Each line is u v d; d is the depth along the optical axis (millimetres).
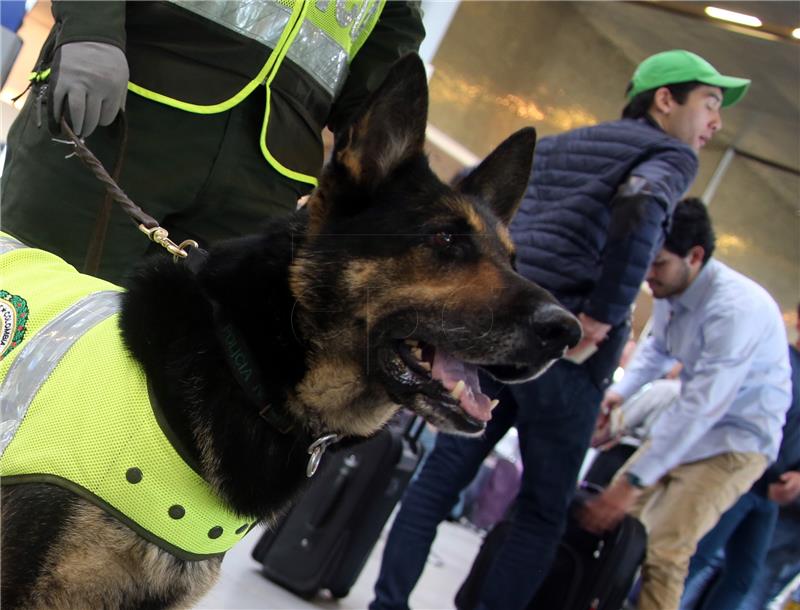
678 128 2998
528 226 2926
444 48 6742
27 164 1807
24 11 2789
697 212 3301
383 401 1534
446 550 5930
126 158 1809
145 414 1271
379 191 1534
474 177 1899
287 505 1452
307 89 1954
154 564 1294
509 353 1495
